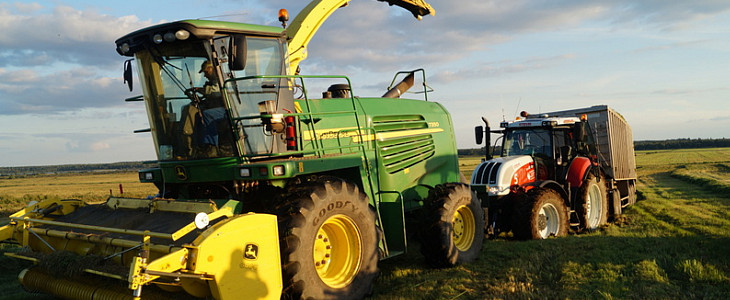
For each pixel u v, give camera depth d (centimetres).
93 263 462
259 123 568
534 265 709
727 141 13462
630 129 1492
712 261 684
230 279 427
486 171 991
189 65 554
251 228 446
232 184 573
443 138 859
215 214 448
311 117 578
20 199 3109
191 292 432
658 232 982
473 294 587
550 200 959
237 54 496
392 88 859
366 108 719
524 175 1020
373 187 673
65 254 486
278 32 582
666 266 675
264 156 544
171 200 510
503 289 598
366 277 569
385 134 735
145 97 599
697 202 1520
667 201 1562
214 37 538
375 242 586
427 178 810
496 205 963
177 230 452
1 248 884
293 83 607
